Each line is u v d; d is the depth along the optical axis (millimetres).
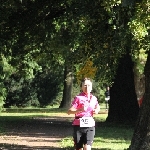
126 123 25719
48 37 27797
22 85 49750
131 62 26188
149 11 12016
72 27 25172
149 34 13461
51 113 38812
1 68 32531
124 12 16391
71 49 29516
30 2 24797
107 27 19484
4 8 22969
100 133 21375
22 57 29859
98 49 19797
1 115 35344
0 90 34250
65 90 45188
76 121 10508
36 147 16078
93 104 10492
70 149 15570
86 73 19250
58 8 25797
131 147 12156
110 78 19484
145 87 12305
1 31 25875
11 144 16844
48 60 37812
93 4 19062
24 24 25734
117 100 26141
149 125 11953
